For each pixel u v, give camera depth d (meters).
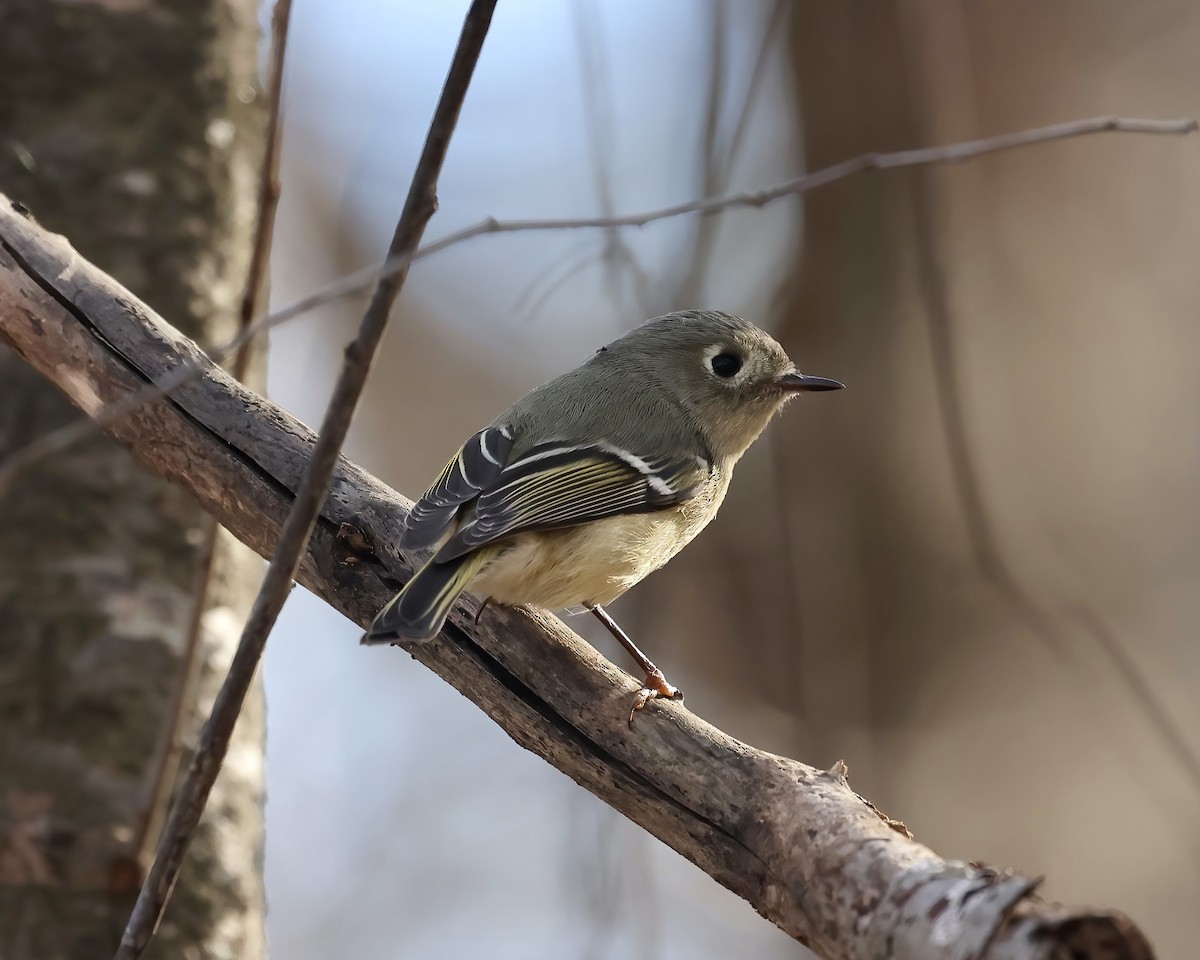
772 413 9.05
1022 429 14.30
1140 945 4.39
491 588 6.74
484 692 6.41
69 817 7.15
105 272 7.55
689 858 5.82
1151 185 14.48
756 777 5.72
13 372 7.60
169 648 7.51
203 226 8.12
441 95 4.64
